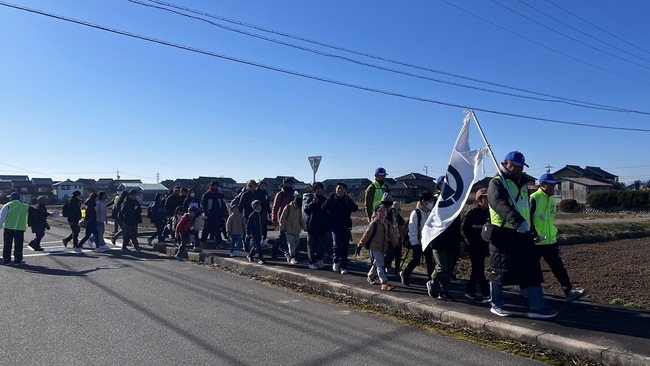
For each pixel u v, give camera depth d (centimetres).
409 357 528
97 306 755
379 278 836
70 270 1098
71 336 605
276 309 743
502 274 623
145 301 790
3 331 628
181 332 620
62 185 8281
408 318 691
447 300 734
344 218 974
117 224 1733
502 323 605
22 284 930
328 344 573
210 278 1008
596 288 963
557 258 729
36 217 1452
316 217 1027
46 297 817
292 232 1113
